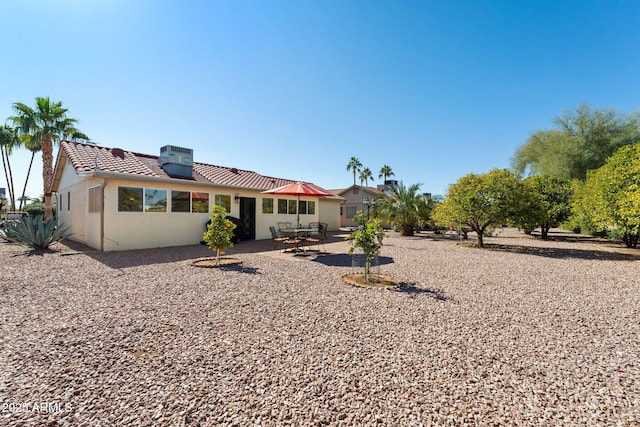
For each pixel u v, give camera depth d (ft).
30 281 18.69
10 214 63.31
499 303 15.28
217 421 6.43
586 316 13.46
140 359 9.13
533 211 37.40
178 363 8.92
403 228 60.59
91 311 13.39
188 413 6.67
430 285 18.89
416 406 7.05
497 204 37.50
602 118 71.10
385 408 6.96
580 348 10.25
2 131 74.54
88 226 36.04
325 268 24.00
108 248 31.09
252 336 10.96
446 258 30.45
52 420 6.37
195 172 43.73
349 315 13.29
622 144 68.28
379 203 63.36
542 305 15.02
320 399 7.27
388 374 8.45
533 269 24.72
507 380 8.23
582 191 42.78
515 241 49.90
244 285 18.30
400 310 14.02
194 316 12.94
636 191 29.30
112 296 15.71
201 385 7.79
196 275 20.83
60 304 14.33
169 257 28.17
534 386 7.96
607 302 15.62
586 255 33.60
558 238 55.36
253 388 7.68
